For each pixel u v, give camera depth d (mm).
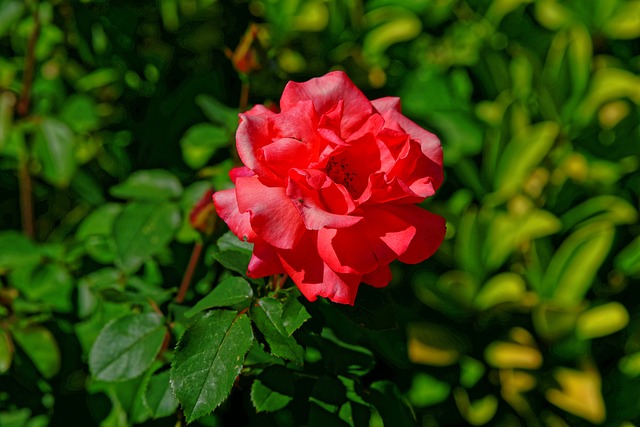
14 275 625
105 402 589
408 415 508
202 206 545
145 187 572
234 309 468
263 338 469
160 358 545
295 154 432
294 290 468
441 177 450
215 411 538
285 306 454
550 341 631
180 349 448
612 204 636
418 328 622
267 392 496
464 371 625
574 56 629
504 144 625
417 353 617
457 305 629
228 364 446
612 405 635
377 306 468
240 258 480
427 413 627
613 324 621
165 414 522
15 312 611
